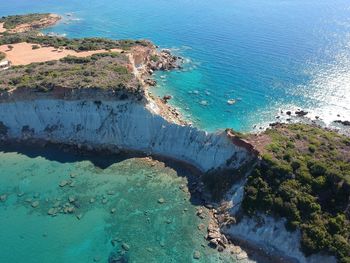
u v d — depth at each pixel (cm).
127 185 7369
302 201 6028
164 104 9712
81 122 8581
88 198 7062
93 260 5925
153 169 7775
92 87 8488
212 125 9038
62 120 8694
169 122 8200
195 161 7731
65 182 7456
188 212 6731
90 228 6475
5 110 8844
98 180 7506
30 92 8762
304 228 5828
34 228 6500
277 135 7344
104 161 8044
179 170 7725
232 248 6081
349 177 6081
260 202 6203
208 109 9738
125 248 6109
